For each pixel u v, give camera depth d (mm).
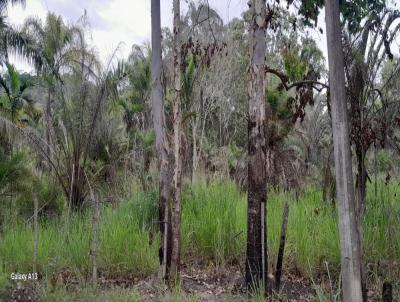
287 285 6824
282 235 6207
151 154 14633
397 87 6844
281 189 11406
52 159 12703
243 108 19703
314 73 6688
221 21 8625
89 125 12703
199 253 8078
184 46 7441
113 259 7270
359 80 5984
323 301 5492
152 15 7496
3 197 9828
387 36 6051
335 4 4840
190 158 14461
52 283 6410
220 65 16406
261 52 6309
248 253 6312
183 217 8625
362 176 6164
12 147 11273
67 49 13609
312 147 12383
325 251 7121
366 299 5461
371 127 6199
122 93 19547
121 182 13508
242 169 12859
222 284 7035
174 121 7152
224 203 9102
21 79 18375
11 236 8016
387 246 6852
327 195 9016
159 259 7152
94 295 5863
